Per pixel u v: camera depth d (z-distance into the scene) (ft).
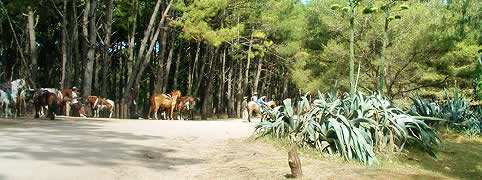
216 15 92.17
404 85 90.94
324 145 28.14
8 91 52.75
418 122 30.76
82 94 79.05
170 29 87.40
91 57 79.10
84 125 44.14
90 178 17.03
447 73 83.51
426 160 28.60
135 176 18.40
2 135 29.17
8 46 117.80
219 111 124.36
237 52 120.78
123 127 44.37
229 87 123.24
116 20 109.60
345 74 91.81
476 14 48.96
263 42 116.57
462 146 33.55
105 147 26.12
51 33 114.01
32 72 81.30
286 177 17.92
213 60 115.55
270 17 107.24
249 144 33.01
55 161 19.88
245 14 105.91
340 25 88.28
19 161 19.17
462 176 24.49
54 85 124.47
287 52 112.88
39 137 29.09
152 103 83.87
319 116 30.58
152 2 115.34
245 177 18.57
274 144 31.99
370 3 82.69
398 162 26.81
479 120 42.32
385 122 29.22
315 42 100.83
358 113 29.17
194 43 122.31
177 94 87.10
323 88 96.73
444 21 69.10
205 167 21.83
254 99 74.59
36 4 79.36
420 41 76.95
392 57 81.61
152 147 28.09
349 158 25.75
